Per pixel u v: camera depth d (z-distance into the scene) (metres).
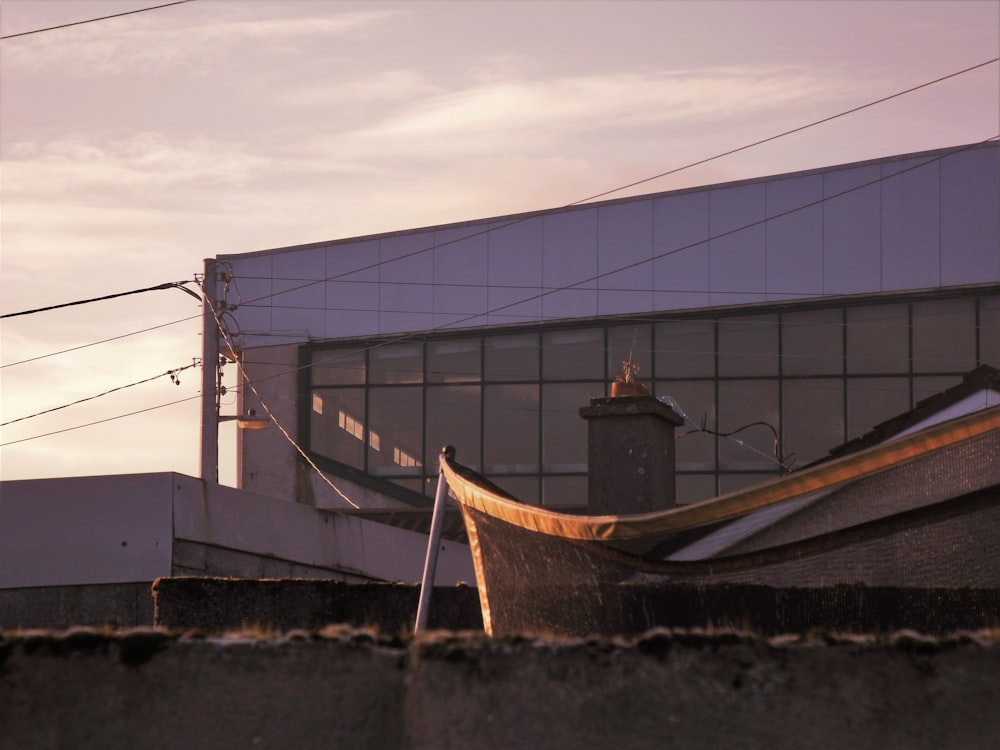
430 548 9.82
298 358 42.75
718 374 39.38
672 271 40.09
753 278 39.41
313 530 19.03
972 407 11.66
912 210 38.50
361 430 42.00
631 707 5.35
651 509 14.71
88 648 5.59
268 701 5.54
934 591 7.45
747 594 7.79
